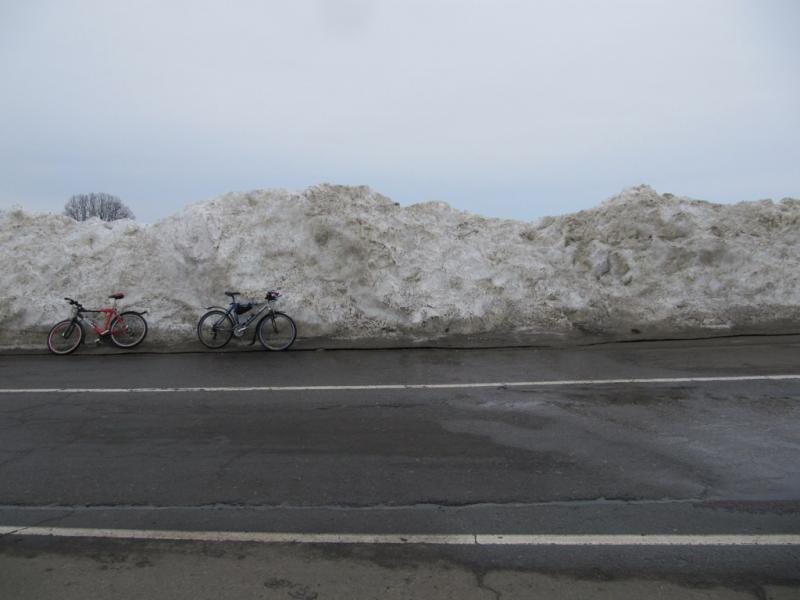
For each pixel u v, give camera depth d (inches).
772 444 190.9
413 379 287.3
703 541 133.8
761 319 394.3
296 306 392.2
